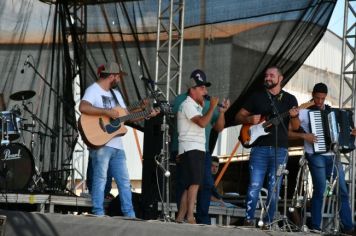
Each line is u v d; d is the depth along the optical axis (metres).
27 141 28.98
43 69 29.58
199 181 19.58
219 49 27.38
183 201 19.77
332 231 21.12
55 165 29.09
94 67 29.31
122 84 28.66
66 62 29.52
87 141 18.94
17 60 29.27
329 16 25.69
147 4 28.33
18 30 29.34
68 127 29.56
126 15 28.77
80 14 29.48
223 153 41.28
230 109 27.03
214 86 27.38
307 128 21.47
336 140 21.08
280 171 20.09
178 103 20.47
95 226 17.44
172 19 26.16
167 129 20.42
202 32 27.59
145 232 17.55
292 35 26.28
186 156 19.61
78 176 37.78
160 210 21.03
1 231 16.59
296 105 20.56
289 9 26.34
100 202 19.09
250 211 20.23
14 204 21.91
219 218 23.73
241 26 27.05
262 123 20.19
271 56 26.53
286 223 20.03
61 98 29.52
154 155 21.23
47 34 29.59
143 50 28.41
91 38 29.38
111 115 19.27
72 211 22.97
